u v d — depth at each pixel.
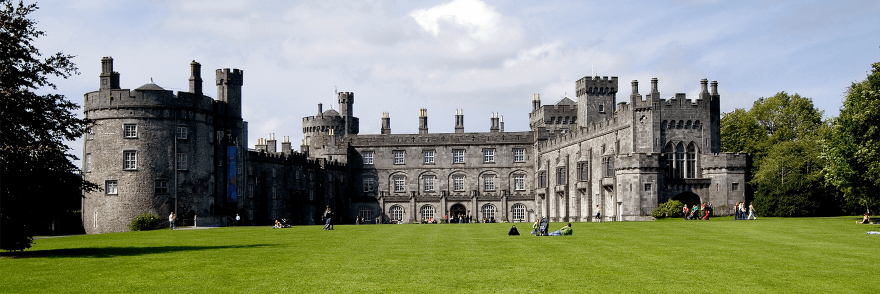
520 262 34.06
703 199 91.81
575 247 40.66
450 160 137.12
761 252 37.53
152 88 90.12
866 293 26.36
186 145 86.69
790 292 26.56
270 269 32.16
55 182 39.62
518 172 136.12
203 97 89.44
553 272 30.98
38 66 39.88
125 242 49.00
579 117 132.75
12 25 38.62
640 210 90.12
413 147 137.62
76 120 40.81
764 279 29.05
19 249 40.69
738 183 91.00
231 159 94.31
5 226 38.50
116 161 84.44
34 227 40.62
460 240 46.16
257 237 51.84
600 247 40.59
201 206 87.81
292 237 51.25
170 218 75.62
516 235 50.56
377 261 34.72
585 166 109.62
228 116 96.44
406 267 32.66
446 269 32.00
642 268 31.98
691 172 93.38
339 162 134.25
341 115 166.50
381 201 135.75
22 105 38.50
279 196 111.00
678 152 93.31
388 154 137.75
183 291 27.03
